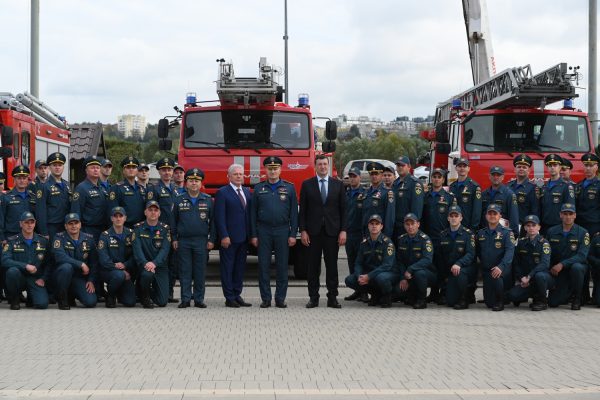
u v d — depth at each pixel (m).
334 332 9.45
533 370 7.46
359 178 13.17
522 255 11.88
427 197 12.69
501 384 6.92
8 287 11.34
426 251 11.74
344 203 11.76
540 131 15.71
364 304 12.16
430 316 10.87
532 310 11.55
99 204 12.20
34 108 16.86
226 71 14.52
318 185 11.67
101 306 11.82
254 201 11.69
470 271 11.78
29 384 6.80
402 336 9.20
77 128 29.66
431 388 6.75
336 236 11.66
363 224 12.52
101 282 12.06
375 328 9.77
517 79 15.02
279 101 15.76
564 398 6.47
